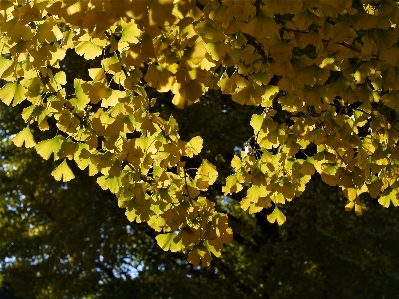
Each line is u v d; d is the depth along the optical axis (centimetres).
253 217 1037
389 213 760
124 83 206
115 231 867
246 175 273
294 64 210
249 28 179
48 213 962
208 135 779
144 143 232
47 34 185
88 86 208
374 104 702
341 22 193
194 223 230
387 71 215
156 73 168
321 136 263
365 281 752
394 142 255
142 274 942
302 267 764
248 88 219
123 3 143
